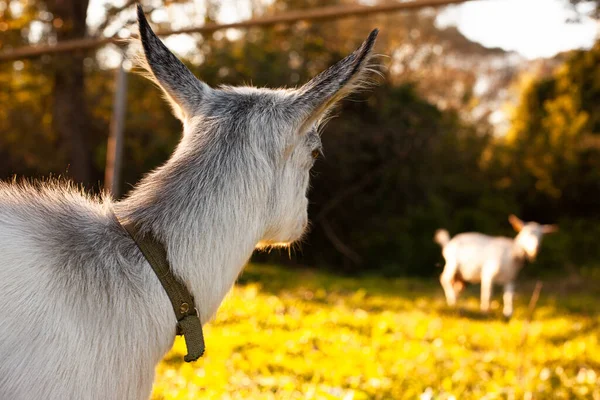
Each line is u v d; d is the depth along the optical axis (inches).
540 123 1295.5
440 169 1026.7
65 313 96.4
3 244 98.0
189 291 104.3
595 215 1212.5
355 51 110.8
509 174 1254.3
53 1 704.4
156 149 846.5
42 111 829.2
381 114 857.5
